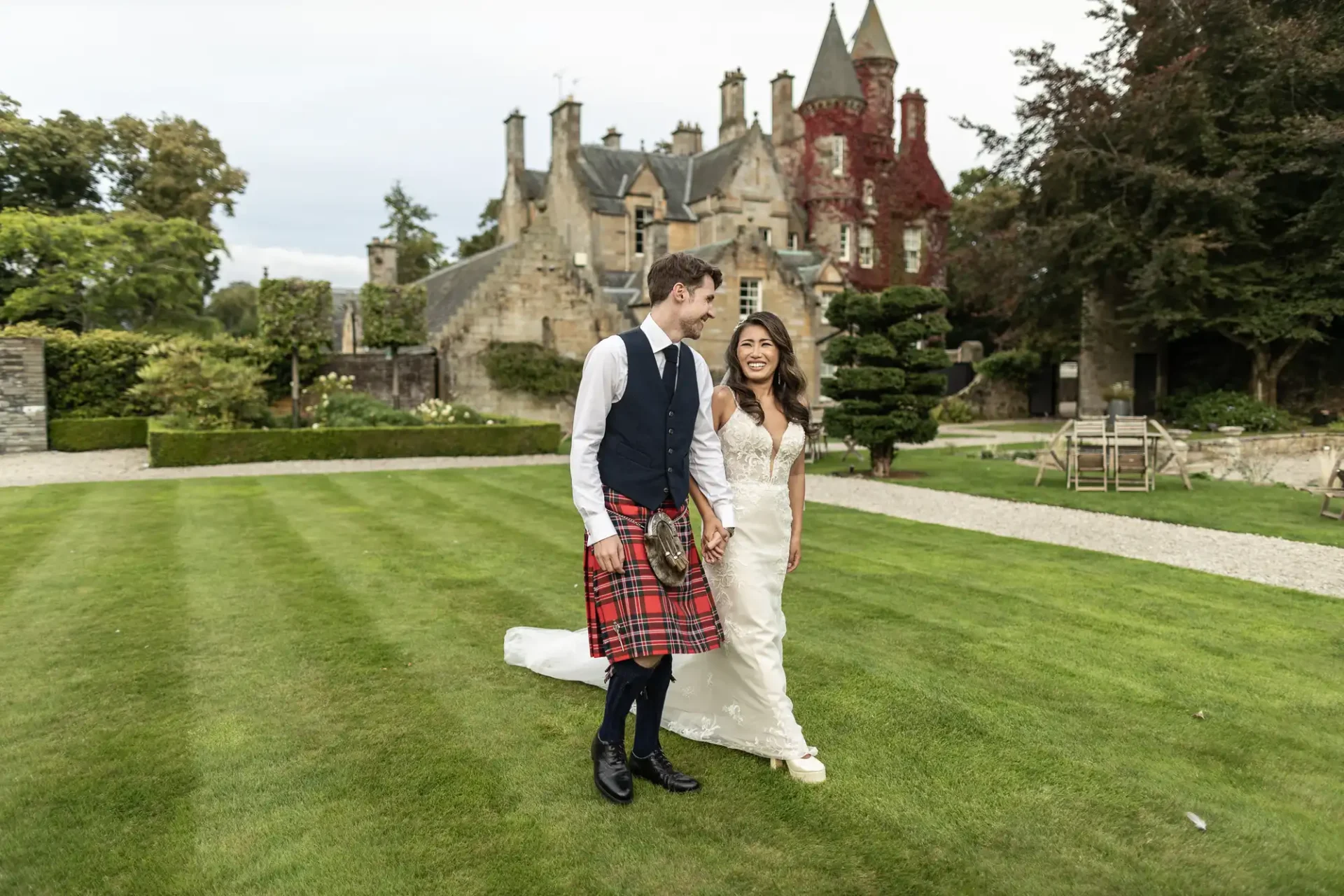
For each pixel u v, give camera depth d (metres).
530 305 22.56
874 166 37.03
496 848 2.57
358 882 2.39
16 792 2.92
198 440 14.89
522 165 36.50
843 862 2.51
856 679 4.05
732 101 38.66
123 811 2.79
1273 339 20.94
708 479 3.04
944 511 9.73
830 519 9.09
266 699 3.77
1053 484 12.05
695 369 2.97
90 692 3.85
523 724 3.50
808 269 27.88
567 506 9.70
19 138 29.48
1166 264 20.55
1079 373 26.58
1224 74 21.78
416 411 19.78
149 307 30.19
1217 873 2.48
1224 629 4.95
